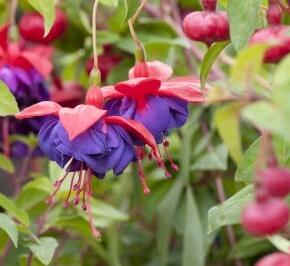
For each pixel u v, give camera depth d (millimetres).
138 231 814
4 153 706
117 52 769
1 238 621
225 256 749
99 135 466
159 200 741
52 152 481
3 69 641
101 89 492
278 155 474
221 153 694
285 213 364
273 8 444
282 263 378
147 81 477
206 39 499
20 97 644
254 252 690
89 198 485
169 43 718
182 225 715
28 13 765
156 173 741
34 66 646
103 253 732
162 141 500
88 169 482
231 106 378
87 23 789
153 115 481
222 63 729
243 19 476
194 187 730
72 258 769
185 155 702
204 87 484
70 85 766
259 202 367
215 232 685
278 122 345
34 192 651
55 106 476
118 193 805
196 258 674
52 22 537
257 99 377
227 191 735
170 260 797
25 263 615
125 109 485
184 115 491
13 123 679
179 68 753
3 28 649
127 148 471
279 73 353
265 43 370
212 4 500
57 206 664
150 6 762
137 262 820
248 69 377
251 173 488
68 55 858
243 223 369
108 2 545
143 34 750
